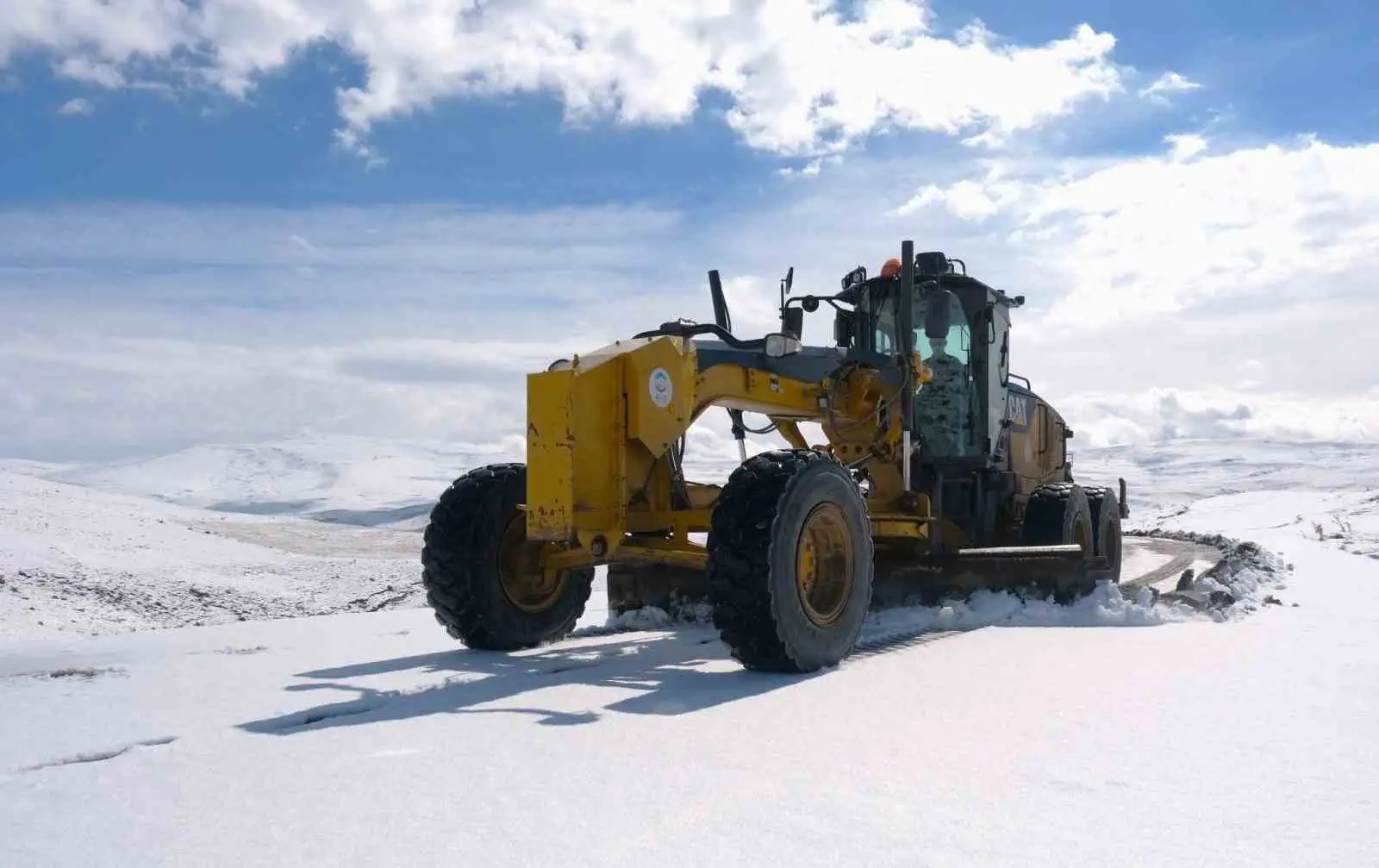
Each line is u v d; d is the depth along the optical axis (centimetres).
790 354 580
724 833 224
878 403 631
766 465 462
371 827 230
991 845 215
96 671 456
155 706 373
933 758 288
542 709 363
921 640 536
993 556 641
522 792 256
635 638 579
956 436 739
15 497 2269
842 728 327
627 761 287
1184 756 288
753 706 367
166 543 1912
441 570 525
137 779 274
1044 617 618
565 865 205
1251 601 668
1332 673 417
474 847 216
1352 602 688
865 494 665
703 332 570
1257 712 344
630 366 487
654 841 219
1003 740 308
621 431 486
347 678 435
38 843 225
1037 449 903
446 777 271
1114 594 634
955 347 748
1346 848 214
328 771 280
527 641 546
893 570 618
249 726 338
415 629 636
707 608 620
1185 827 228
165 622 1154
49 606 1152
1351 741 304
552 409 470
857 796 251
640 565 634
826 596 476
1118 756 288
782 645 438
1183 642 509
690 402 514
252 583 1512
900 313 642
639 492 503
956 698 374
